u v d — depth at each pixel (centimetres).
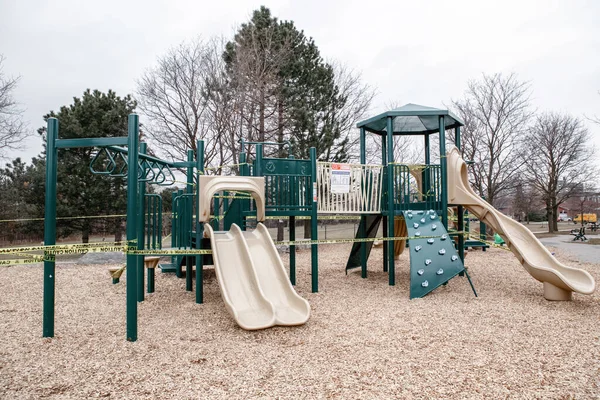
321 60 1850
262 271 540
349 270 935
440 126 752
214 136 1444
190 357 353
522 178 2581
